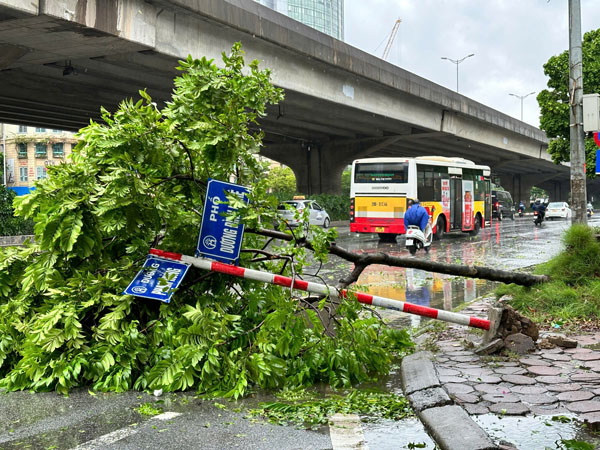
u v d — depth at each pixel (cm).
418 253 2025
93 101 3034
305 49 2845
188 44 2242
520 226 4103
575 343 648
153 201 582
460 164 2973
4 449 396
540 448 383
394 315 905
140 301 580
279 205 631
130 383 538
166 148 611
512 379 529
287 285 592
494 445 375
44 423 447
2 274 611
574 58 1351
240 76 628
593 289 870
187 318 549
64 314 544
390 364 623
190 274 613
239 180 639
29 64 2252
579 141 1352
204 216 604
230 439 413
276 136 4859
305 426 440
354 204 2619
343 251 672
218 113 626
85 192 572
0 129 8169
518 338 630
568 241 1003
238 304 629
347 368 563
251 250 638
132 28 1939
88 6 1769
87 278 565
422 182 2611
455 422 416
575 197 1358
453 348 656
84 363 529
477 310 891
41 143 8056
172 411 476
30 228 2609
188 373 526
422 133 4547
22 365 536
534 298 863
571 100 1352
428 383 509
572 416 439
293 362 563
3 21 1698
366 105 3559
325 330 603
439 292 1166
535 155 6512
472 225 3083
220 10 2275
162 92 2927
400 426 437
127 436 418
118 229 573
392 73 3631
